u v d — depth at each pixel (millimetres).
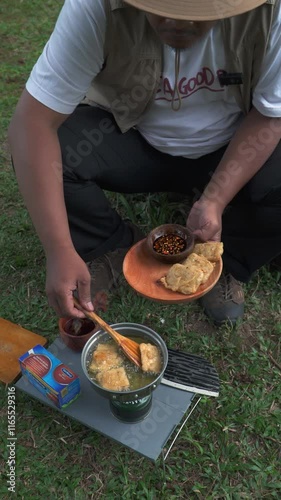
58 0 4176
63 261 1645
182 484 1728
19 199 2699
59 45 1602
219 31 1638
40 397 1873
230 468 1748
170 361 1988
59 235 1649
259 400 1924
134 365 1688
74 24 1568
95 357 1709
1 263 2420
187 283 1773
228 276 2197
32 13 4055
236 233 2123
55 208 1655
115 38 1615
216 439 1831
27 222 2572
